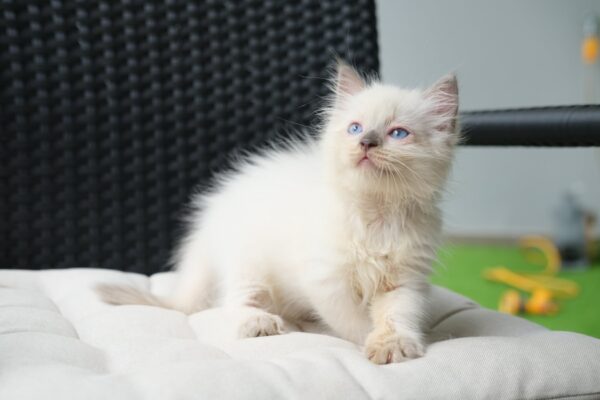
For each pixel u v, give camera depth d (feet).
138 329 1.73
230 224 2.11
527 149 4.94
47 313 1.78
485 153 5.01
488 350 1.57
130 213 2.33
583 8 4.76
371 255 1.90
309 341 1.70
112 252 2.33
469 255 4.69
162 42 2.31
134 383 1.42
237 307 1.96
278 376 1.45
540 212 4.99
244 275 2.03
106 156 2.31
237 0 2.33
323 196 1.97
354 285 1.93
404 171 1.90
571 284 3.99
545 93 4.89
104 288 1.95
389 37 5.04
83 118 2.28
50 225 2.29
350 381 1.47
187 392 1.40
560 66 4.84
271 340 1.70
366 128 1.94
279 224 2.01
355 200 1.92
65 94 2.27
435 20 4.96
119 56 2.29
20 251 2.28
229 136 2.35
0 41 2.22
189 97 2.33
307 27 2.34
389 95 2.01
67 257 2.31
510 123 1.92
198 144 2.34
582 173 4.89
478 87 4.98
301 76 2.35
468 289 3.88
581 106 1.83
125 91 2.30
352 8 2.34
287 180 2.11
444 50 4.99
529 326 1.79
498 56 4.92
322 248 1.90
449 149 1.98
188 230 2.33
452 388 1.48
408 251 1.91
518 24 4.86
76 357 1.56
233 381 1.43
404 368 1.53
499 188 5.03
